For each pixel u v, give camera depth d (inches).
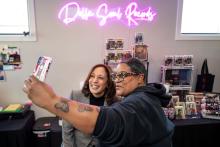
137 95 35.2
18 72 107.7
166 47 118.3
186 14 120.0
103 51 112.2
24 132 90.7
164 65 115.9
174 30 117.3
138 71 39.3
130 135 28.5
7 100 109.5
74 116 25.6
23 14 106.3
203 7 120.9
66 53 109.7
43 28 105.6
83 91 75.3
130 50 113.2
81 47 110.3
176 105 108.3
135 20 112.4
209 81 118.5
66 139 70.2
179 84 116.3
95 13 108.3
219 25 123.8
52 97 25.9
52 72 110.1
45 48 107.6
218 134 103.6
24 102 110.9
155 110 34.3
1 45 104.2
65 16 106.3
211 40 122.3
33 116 108.6
